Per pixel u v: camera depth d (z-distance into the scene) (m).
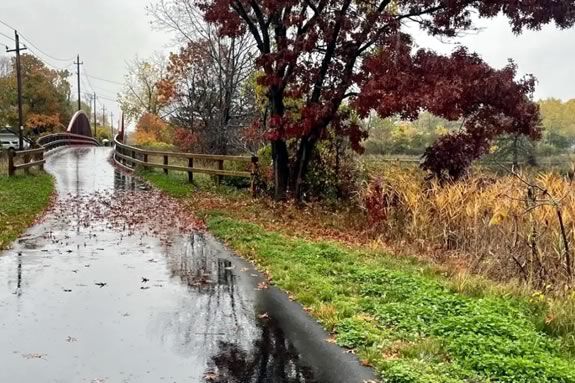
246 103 26.25
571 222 8.74
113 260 9.56
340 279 8.48
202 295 7.75
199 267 9.32
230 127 26.14
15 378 5.04
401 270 9.13
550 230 8.74
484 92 13.85
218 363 5.50
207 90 27.66
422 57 14.39
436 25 16.08
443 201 11.17
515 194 10.05
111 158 33.03
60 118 68.56
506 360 5.36
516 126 14.78
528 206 9.00
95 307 7.05
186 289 8.01
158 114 48.16
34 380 5.00
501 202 9.84
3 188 17.08
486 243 9.79
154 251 10.41
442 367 5.37
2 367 5.25
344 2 15.45
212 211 14.64
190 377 5.16
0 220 12.37
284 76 16.12
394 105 13.27
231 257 10.12
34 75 63.03
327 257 9.91
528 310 7.11
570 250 8.36
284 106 17.88
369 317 6.86
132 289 7.90
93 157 33.47
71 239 11.19
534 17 15.01
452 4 15.10
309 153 16.62
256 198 17.53
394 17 15.10
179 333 6.26
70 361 5.43
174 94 31.52
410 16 15.76
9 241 10.74
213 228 12.66
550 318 6.62
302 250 10.36
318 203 16.28
